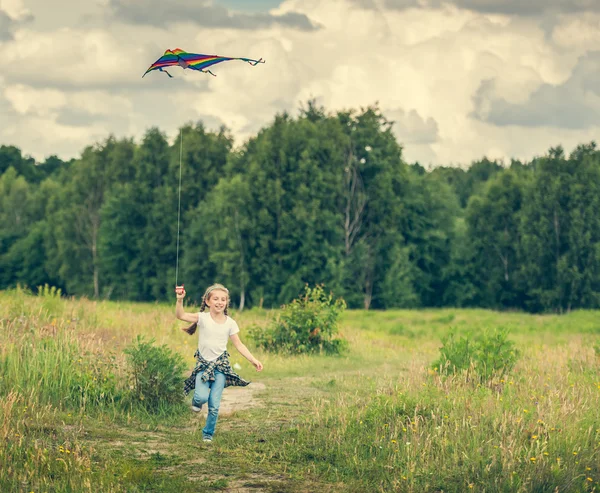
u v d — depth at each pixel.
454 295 93.69
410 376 15.48
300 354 23.17
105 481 7.88
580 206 86.56
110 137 105.38
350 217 84.25
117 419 11.57
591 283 85.81
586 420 10.85
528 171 102.31
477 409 11.47
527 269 88.06
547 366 18.06
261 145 82.88
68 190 106.38
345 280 81.88
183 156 94.69
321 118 92.00
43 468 8.22
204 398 9.98
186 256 89.00
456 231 94.81
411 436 10.03
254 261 78.31
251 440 10.47
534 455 9.21
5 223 119.31
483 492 8.10
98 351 14.15
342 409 11.94
